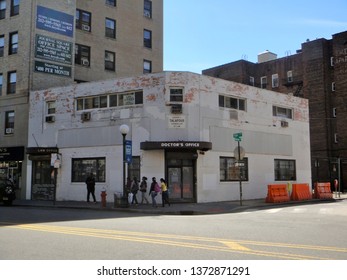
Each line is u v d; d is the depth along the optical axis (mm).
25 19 31859
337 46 45906
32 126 30172
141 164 25453
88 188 25500
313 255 8344
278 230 12453
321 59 47344
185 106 25484
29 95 30688
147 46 40812
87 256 8227
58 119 28984
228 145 27438
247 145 28703
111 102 27188
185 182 25453
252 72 57812
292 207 22969
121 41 38281
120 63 37906
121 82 26797
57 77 32469
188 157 25375
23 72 31328
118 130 26531
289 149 31938
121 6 38719
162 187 22797
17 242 9977
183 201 25125
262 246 9422
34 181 29859
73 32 33844
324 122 46250
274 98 31281
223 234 11500
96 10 36594
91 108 27969
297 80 52750
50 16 32469
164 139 25203
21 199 30125
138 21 40062
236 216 17812
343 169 44062
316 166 45156
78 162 28031
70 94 28672
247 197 28344
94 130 27422
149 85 25922
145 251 8750
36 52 31406
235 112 28125
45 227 13078
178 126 25312
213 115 26734
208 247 9234
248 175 28656
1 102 32406
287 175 31828
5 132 31953
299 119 33250
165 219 16281
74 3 34156
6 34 32938
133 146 25922
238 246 9391
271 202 25562
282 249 9031
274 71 55406
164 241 10125
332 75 47156
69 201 27391
